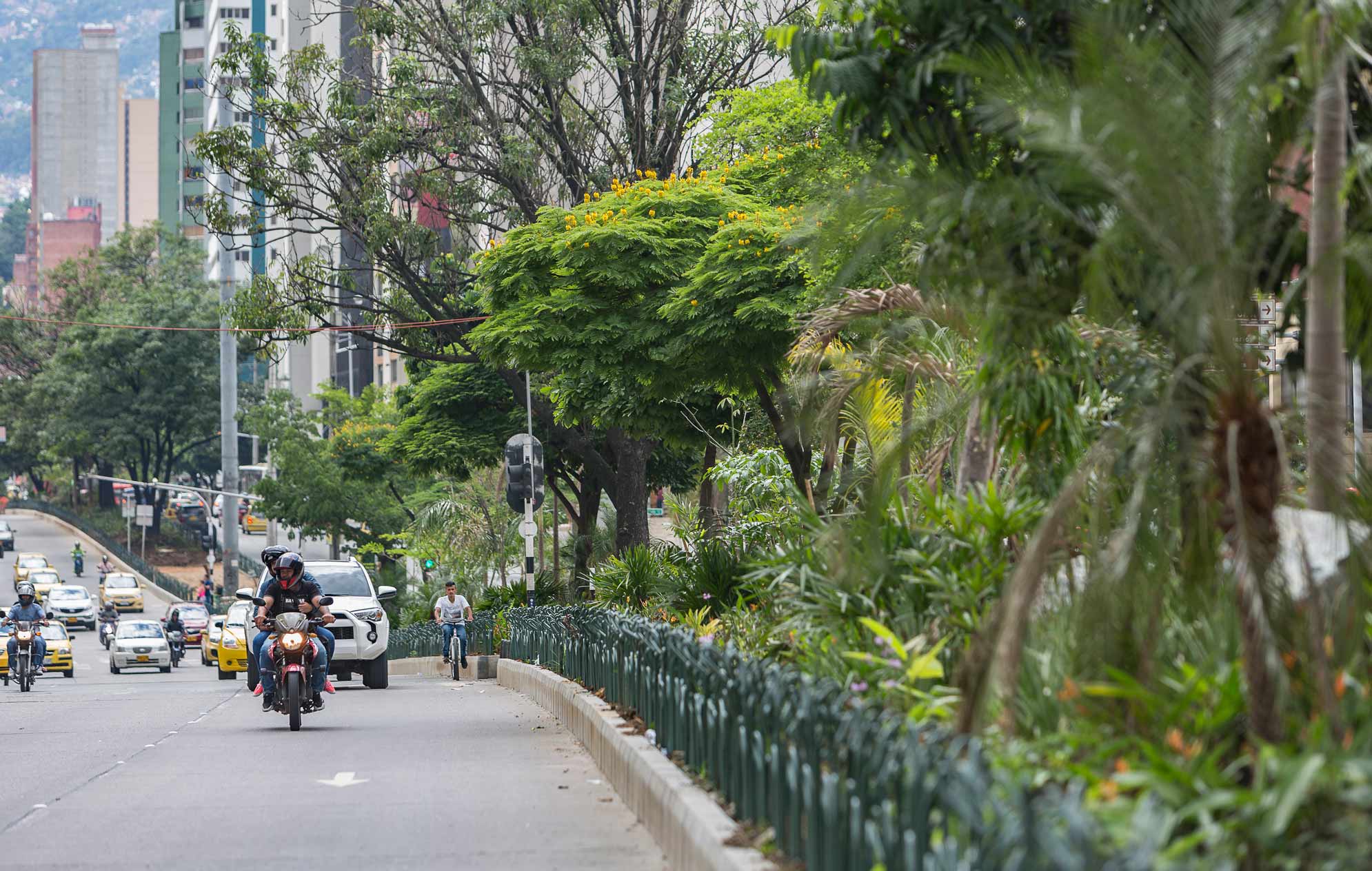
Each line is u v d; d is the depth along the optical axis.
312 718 23.42
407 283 44.31
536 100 43.53
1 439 139.25
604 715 15.38
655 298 28.30
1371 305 8.84
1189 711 7.28
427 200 50.19
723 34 42.06
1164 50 7.83
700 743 10.83
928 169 9.79
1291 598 7.37
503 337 28.91
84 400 126.88
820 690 8.35
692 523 29.17
